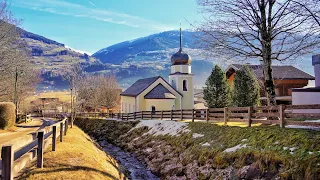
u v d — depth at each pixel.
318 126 10.77
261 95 34.50
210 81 32.44
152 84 43.94
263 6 15.99
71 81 37.53
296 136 10.63
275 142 11.14
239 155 11.94
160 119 31.17
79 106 51.94
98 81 77.25
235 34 16.47
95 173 10.02
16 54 35.09
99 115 49.75
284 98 32.16
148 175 16.55
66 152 11.80
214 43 16.97
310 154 9.17
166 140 21.27
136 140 26.03
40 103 78.81
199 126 19.44
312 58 20.83
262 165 10.40
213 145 14.81
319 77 20.28
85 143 16.45
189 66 48.09
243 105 26.92
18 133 22.98
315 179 8.27
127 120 37.50
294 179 8.88
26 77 46.66
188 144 17.41
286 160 9.60
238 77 27.91
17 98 43.44
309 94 17.88
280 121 12.57
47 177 8.42
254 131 13.31
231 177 11.38
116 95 72.25
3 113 24.59
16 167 5.74
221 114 18.59
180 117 26.50
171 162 16.95
